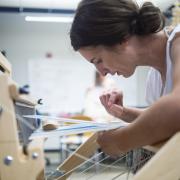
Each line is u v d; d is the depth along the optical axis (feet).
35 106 2.88
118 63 2.14
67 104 16.42
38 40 16.61
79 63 16.57
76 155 2.54
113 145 1.67
